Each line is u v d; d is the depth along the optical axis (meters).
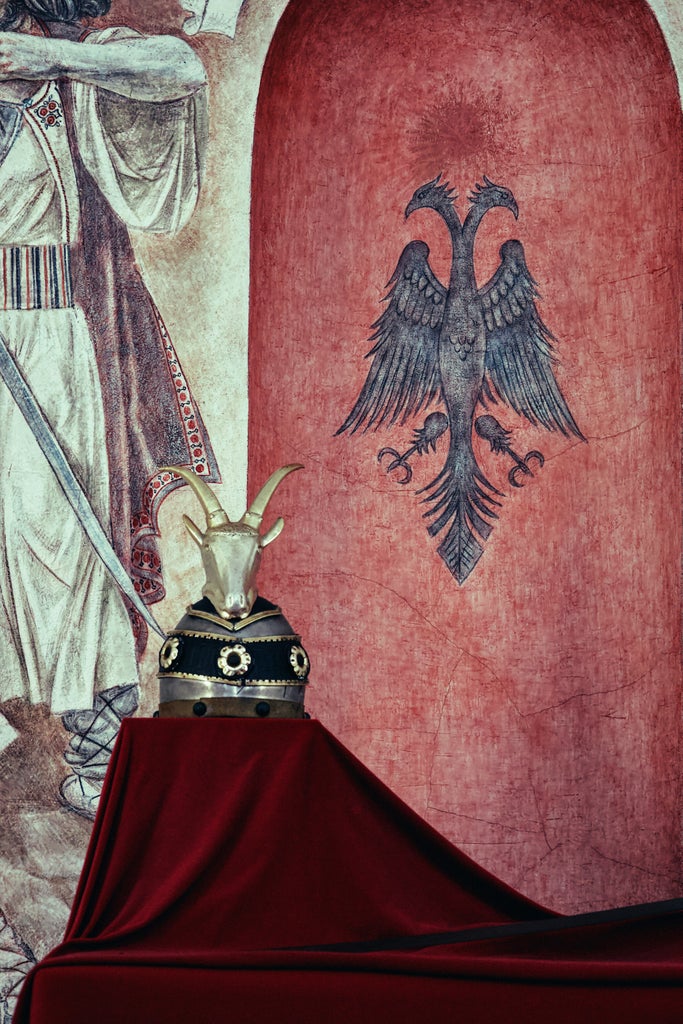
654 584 5.26
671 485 5.27
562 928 3.47
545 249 5.66
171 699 3.76
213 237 5.25
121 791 3.44
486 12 5.58
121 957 3.01
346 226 5.64
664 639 5.20
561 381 5.57
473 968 2.96
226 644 3.74
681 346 5.30
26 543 4.88
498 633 5.45
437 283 5.69
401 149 5.71
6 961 4.58
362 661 5.38
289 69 5.49
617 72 5.53
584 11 5.48
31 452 4.95
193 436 5.11
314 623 5.33
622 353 5.48
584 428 5.51
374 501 5.51
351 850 3.53
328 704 5.30
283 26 5.40
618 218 5.55
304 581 5.34
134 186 5.20
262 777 3.51
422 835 3.62
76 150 5.17
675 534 5.22
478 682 5.41
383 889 3.51
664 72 5.41
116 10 5.30
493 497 5.55
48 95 5.18
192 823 3.44
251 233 5.30
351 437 5.53
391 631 5.43
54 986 2.98
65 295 5.07
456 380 5.64
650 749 5.16
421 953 3.08
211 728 3.53
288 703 3.78
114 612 4.90
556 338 5.61
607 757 5.23
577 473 5.49
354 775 3.61
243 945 3.33
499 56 5.67
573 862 5.18
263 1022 2.96
